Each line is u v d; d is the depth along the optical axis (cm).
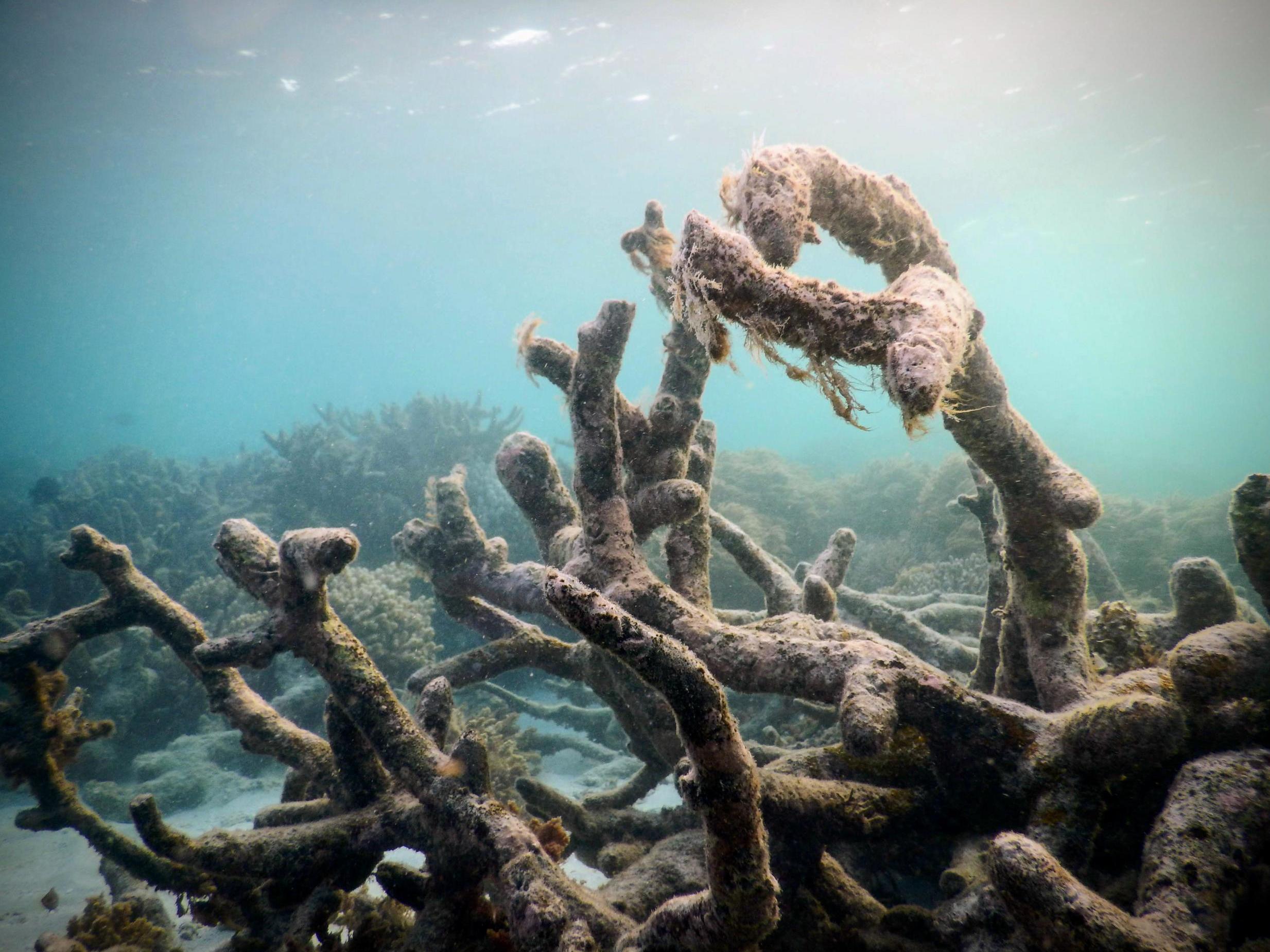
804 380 168
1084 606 307
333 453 1345
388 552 1152
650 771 372
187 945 393
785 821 244
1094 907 149
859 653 231
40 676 318
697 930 171
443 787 257
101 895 375
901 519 1230
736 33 2453
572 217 5819
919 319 150
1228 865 171
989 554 393
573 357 328
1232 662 206
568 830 331
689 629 264
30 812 317
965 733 229
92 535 327
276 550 320
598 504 299
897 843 294
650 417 330
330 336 13250
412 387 15038
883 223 277
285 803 342
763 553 440
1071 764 214
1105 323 8712
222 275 8406
